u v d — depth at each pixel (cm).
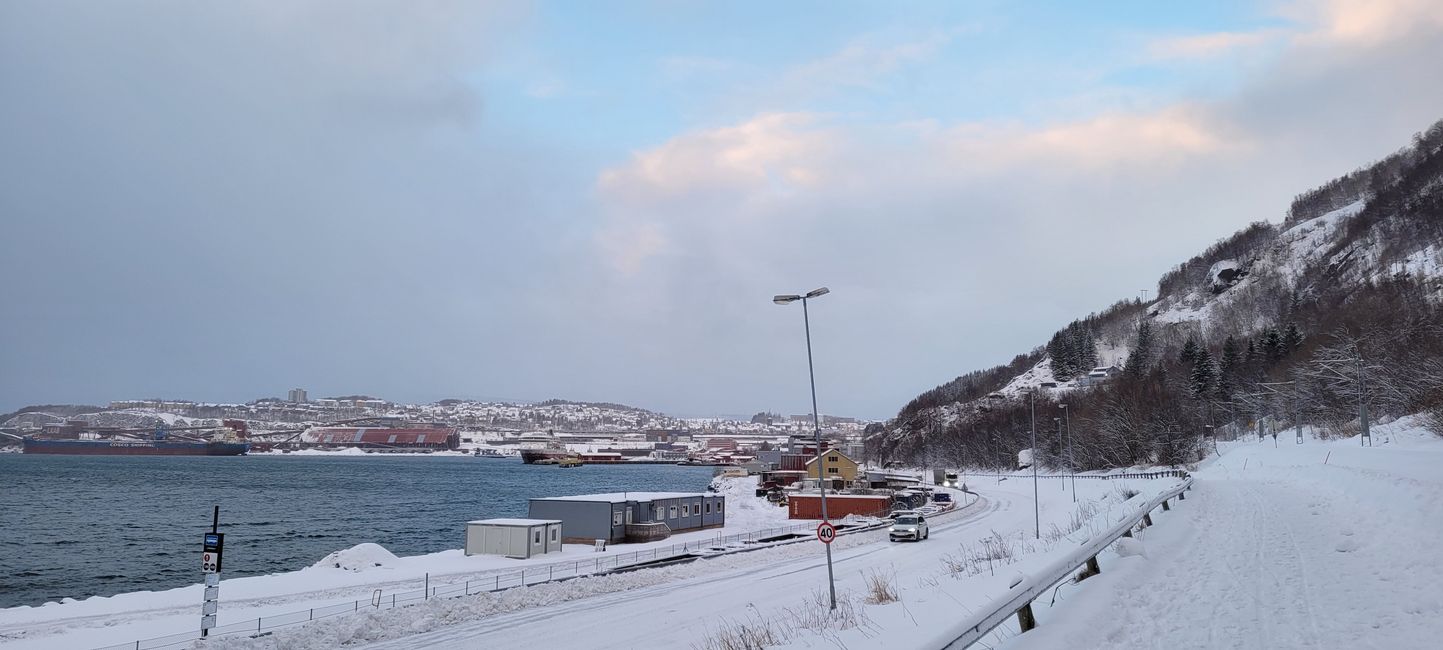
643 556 4906
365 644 2556
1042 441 16375
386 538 7819
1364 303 14975
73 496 12669
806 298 3069
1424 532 1905
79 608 3309
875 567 4028
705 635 2391
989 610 1049
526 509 11419
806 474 12644
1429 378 7612
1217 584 1512
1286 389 12031
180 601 3484
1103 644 1109
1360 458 5147
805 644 1391
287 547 7050
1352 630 1123
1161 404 14038
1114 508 4109
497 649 2439
